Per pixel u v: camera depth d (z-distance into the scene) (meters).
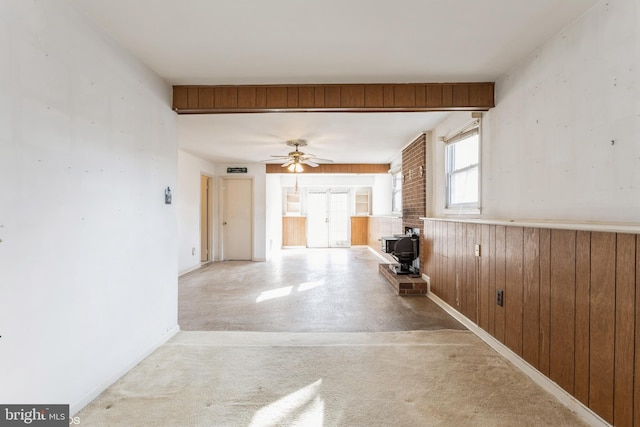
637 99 1.62
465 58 2.53
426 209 4.70
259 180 7.77
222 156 6.66
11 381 1.46
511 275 2.48
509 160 2.74
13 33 1.47
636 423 1.50
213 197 7.70
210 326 3.27
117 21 2.01
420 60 2.57
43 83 1.63
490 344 2.76
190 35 2.18
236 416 1.82
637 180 1.62
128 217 2.34
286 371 2.32
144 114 2.57
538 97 2.37
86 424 1.74
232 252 7.85
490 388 2.10
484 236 2.89
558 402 1.94
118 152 2.23
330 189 10.55
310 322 3.38
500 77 2.88
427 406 1.91
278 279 5.55
